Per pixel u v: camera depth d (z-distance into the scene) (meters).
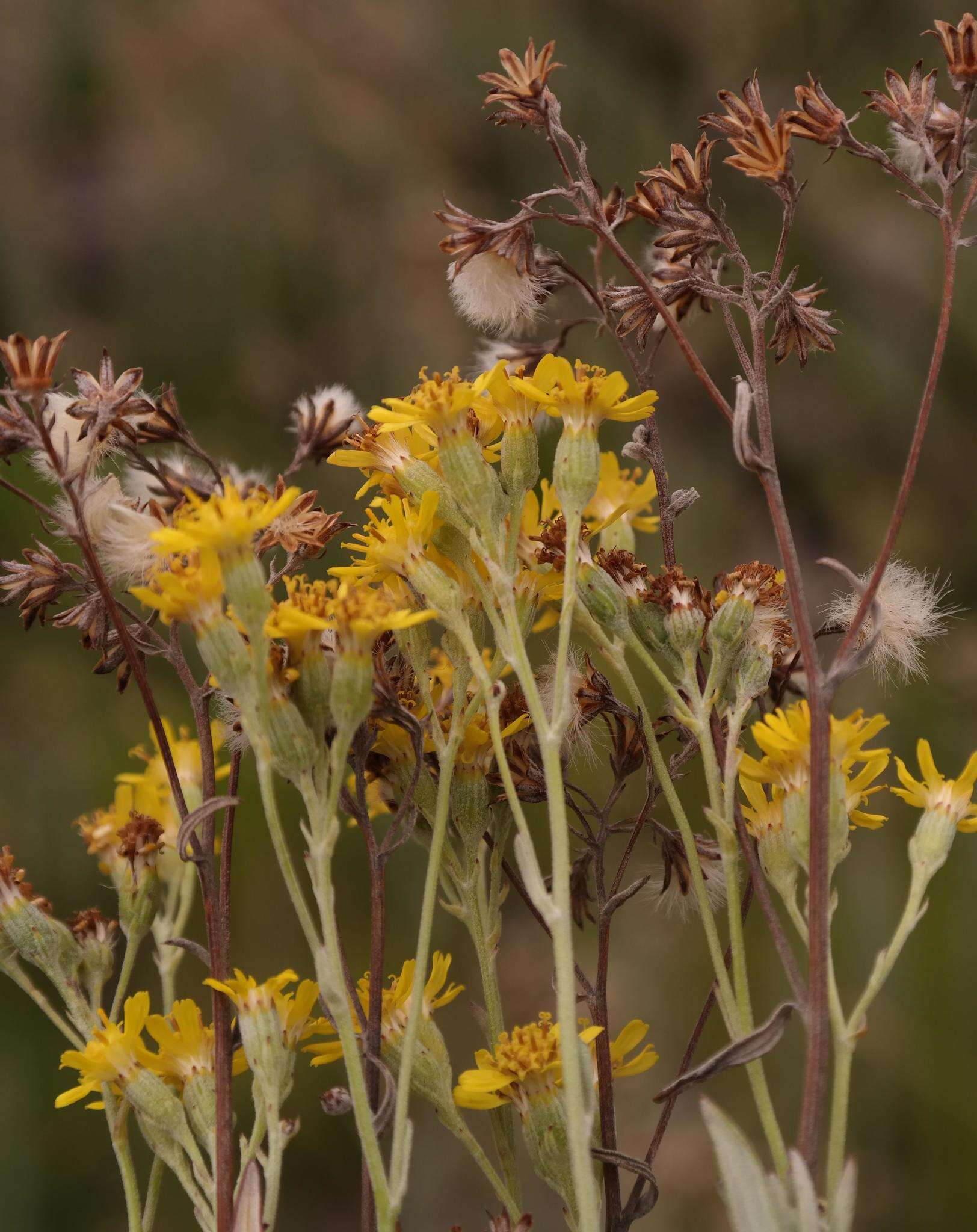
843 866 1.31
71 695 1.35
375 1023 0.64
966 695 1.41
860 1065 1.23
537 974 1.29
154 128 1.80
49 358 0.64
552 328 1.26
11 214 1.70
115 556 0.65
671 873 0.67
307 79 1.89
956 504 1.91
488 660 0.67
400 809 0.64
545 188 1.90
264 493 0.65
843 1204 0.62
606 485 0.69
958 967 1.24
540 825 1.20
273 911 1.16
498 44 1.99
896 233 2.00
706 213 0.65
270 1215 0.63
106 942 0.67
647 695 1.00
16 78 1.79
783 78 2.01
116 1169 1.24
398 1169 0.62
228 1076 0.64
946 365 1.97
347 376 1.71
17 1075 1.22
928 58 1.91
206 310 1.68
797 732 0.64
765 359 0.64
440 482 0.64
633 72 2.04
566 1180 0.64
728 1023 0.64
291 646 0.63
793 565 0.63
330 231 1.77
